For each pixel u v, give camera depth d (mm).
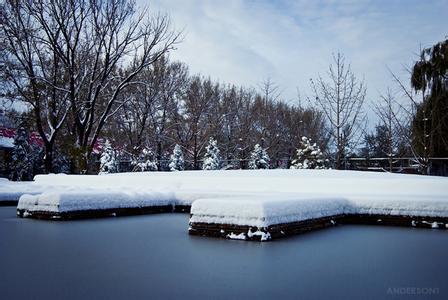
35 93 23547
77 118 23812
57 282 4547
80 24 23812
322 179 12383
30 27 23344
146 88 32344
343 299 4004
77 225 9359
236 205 7520
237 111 38531
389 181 11742
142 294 4125
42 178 17656
